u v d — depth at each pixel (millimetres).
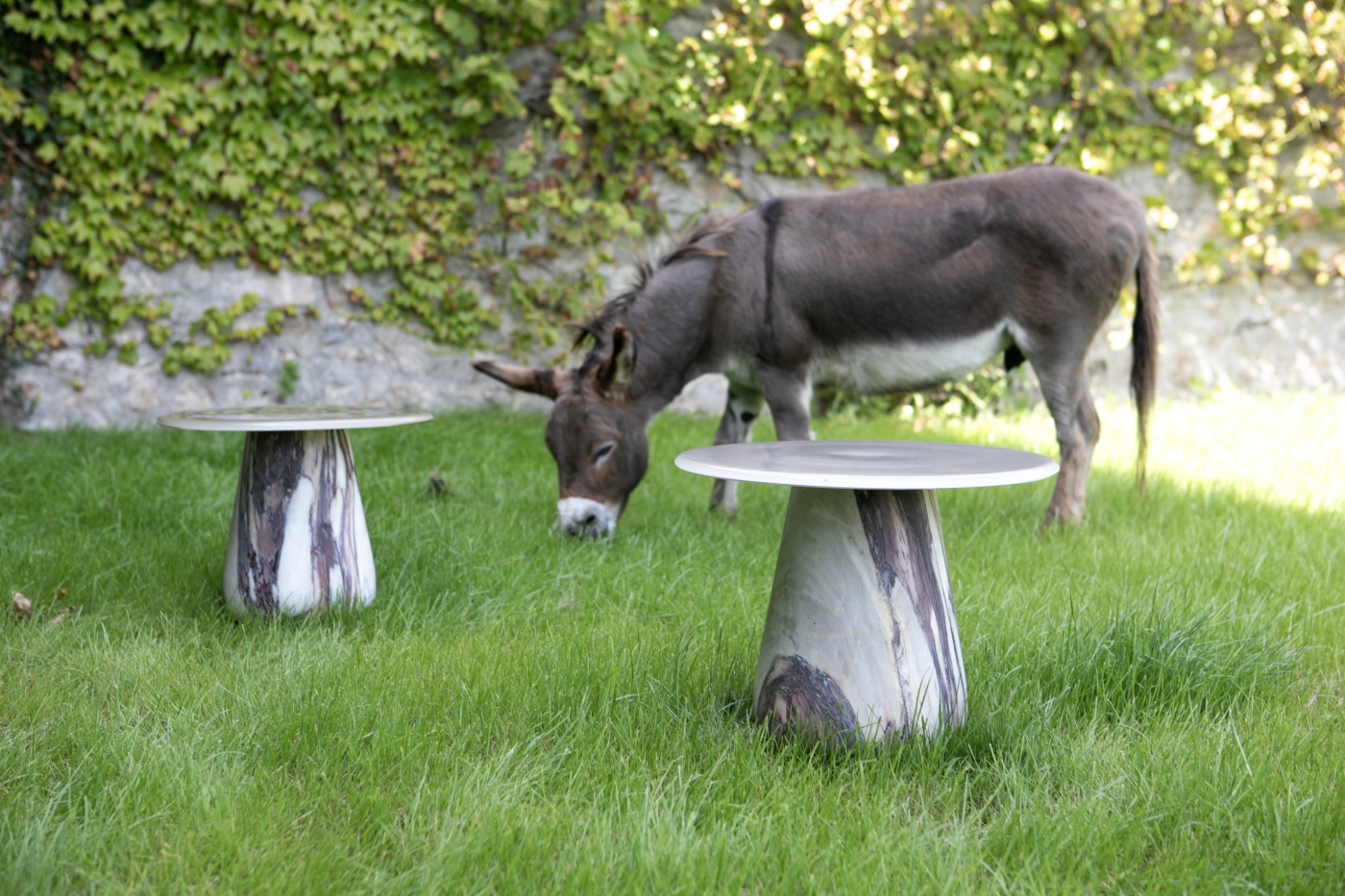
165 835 2062
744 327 4707
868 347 4727
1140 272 4824
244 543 3398
